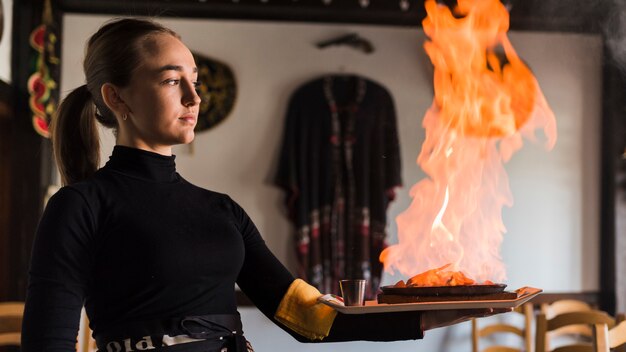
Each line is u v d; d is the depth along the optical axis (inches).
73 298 49.4
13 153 199.8
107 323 51.1
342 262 213.2
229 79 218.8
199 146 218.7
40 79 198.8
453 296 56.4
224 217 56.7
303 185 214.7
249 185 218.8
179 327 51.1
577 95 227.3
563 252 226.1
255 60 220.7
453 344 222.2
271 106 220.2
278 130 219.9
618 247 221.0
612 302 222.1
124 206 52.2
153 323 50.8
